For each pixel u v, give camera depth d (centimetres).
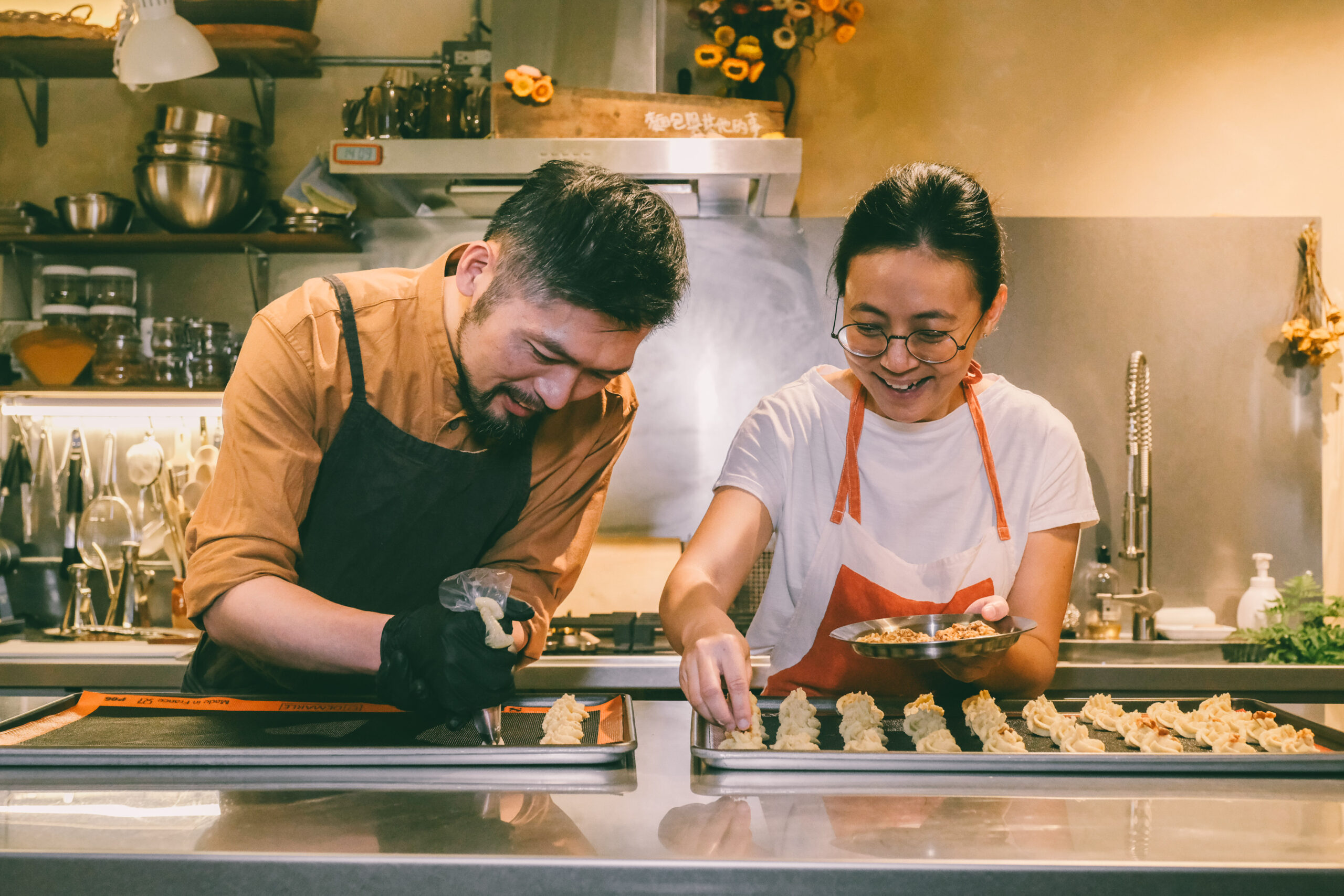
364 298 119
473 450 123
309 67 281
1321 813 77
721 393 284
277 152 290
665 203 98
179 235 261
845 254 116
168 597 276
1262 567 265
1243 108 289
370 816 75
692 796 82
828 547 134
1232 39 289
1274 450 280
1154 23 290
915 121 291
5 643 244
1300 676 221
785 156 230
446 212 282
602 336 95
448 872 66
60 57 274
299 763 88
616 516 285
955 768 89
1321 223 285
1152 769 88
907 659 102
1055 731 103
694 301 283
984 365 282
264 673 133
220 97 290
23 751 87
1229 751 96
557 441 126
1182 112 290
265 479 109
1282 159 288
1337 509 283
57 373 257
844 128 292
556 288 93
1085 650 251
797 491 138
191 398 260
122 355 258
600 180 96
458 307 117
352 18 292
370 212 276
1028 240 283
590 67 258
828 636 134
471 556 128
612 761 91
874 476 134
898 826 74
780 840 71
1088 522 133
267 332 114
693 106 238
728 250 284
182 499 269
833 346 282
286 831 72
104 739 96
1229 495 280
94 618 264
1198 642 249
